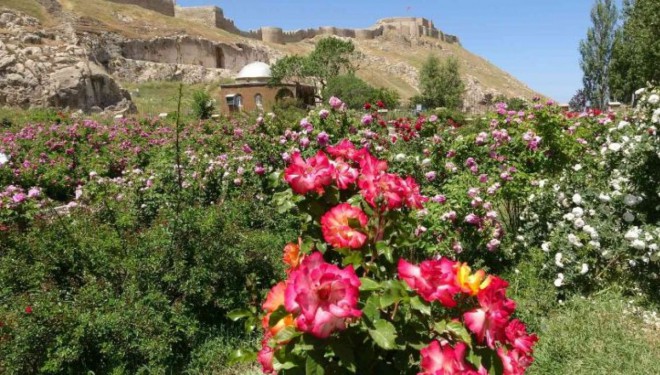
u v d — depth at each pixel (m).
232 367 3.84
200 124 16.31
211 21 99.62
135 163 11.40
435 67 68.19
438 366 1.65
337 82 50.25
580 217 4.80
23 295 3.77
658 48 26.62
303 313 1.53
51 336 3.49
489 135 6.05
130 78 63.03
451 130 7.35
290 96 49.28
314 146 5.68
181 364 3.85
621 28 33.38
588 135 7.30
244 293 4.28
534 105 6.55
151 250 4.29
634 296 4.48
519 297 4.43
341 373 1.73
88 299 3.81
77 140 13.36
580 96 39.72
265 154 6.13
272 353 1.84
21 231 5.00
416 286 1.74
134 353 3.68
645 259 4.43
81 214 5.18
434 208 4.70
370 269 2.02
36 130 13.90
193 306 4.17
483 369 1.67
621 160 5.25
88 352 3.62
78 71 36.84
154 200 5.94
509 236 5.25
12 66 34.94
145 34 72.31
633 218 4.71
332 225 2.05
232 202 5.51
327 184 2.29
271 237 5.02
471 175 5.35
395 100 46.62
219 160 6.80
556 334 3.77
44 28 50.28
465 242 4.92
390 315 1.86
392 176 2.17
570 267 4.52
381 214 2.12
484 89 113.75
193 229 4.42
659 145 4.77
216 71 71.69
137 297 3.96
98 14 72.12
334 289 1.57
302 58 59.62
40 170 10.31
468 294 1.75
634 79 31.56
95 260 4.25
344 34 135.88
